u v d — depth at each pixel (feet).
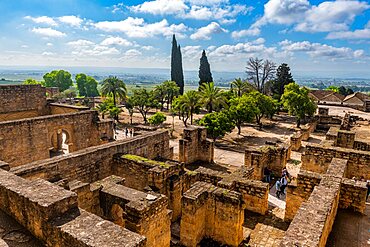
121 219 48.88
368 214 45.39
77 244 24.57
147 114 240.12
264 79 272.51
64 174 55.21
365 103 205.57
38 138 80.69
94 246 23.63
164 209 43.75
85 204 45.39
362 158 60.08
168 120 208.13
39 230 28.07
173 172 60.75
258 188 57.52
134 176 63.16
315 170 65.72
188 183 62.49
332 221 40.93
